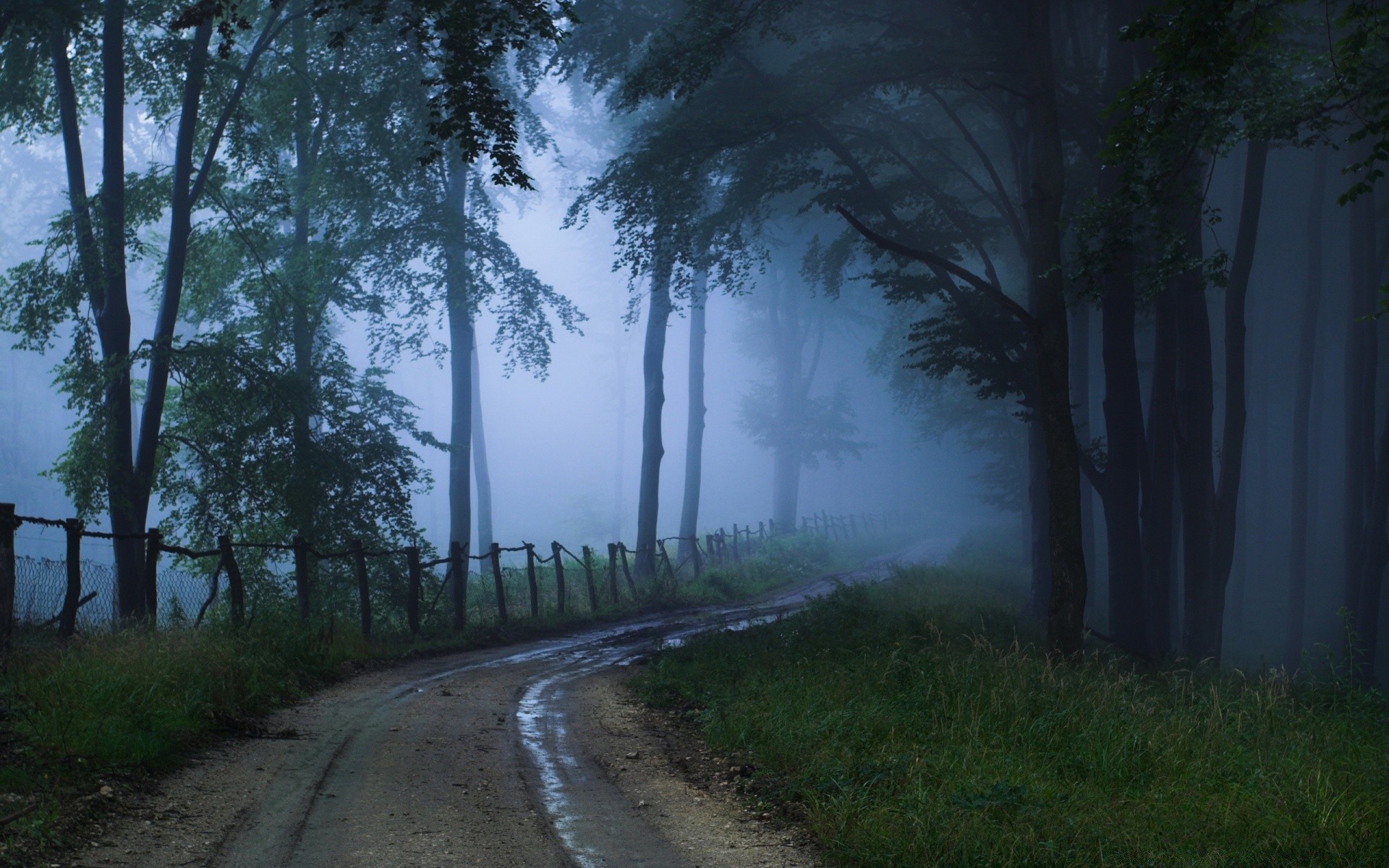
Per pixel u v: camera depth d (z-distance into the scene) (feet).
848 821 20.61
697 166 62.28
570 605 74.64
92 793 20.06
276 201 65.26
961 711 28.71
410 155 72.33
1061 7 69.15
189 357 60.18
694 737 31.45
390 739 28.55
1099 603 96.12
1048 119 49.19
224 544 43.80
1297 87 42.52
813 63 59.57
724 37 54.60
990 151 78.33
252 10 68.18
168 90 66.23
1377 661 87.15
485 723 32.12
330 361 69.00
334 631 49.37
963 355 61.57
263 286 67.92
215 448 63.82
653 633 63.67
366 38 68.39
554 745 29.04
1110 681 35.45
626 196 62.90
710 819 21.91
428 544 65.36
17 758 20.85
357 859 17.85
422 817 20.74
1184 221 57.88
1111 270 44.88
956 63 55.67
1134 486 60.23
